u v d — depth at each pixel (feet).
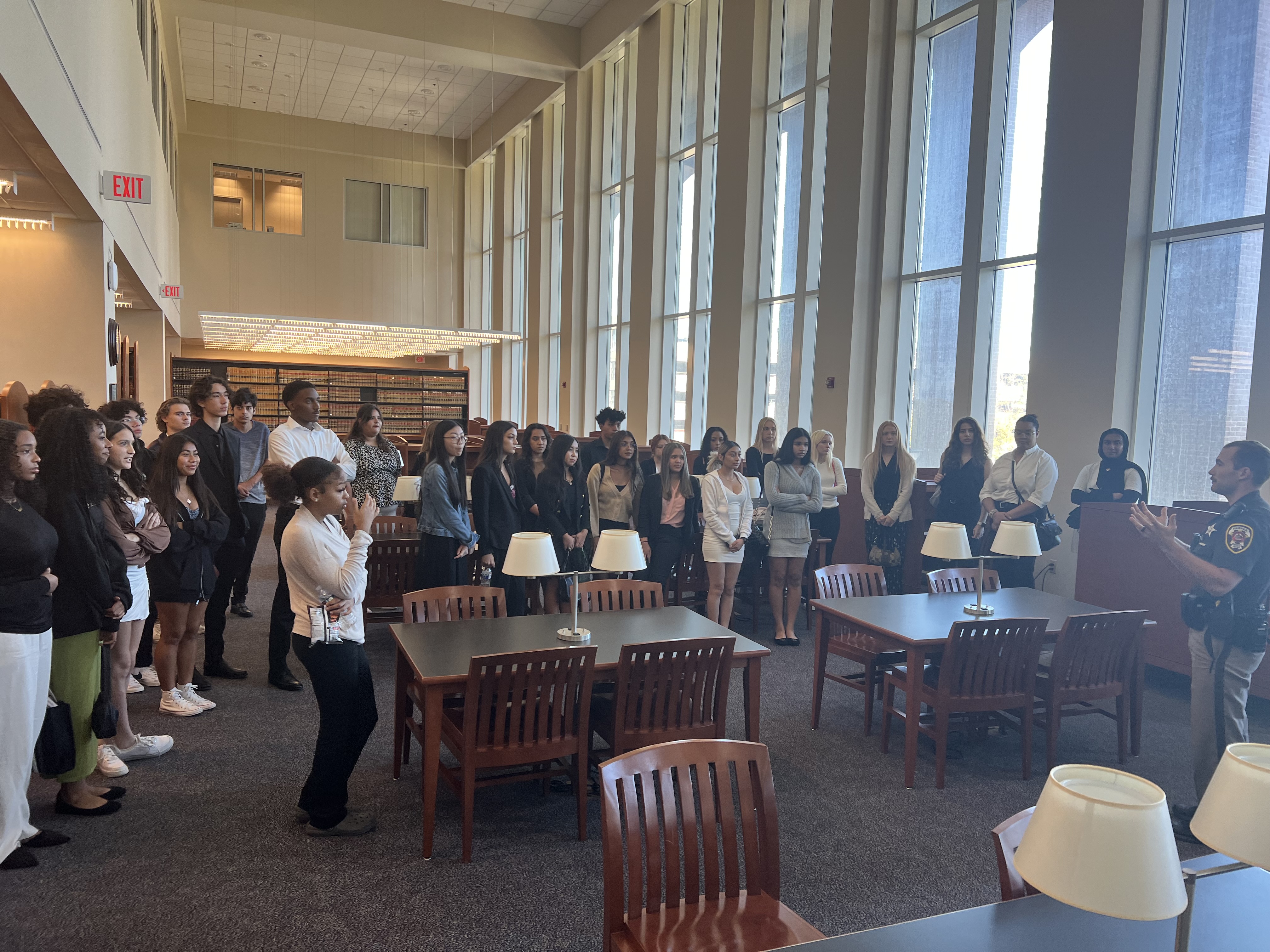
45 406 11.90
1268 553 10.28
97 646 10.48
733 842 6.75
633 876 6.35
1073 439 21.72
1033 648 12.76
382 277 66.08
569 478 18.85
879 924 8.95
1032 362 22.82
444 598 13.26
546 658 9.94
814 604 14.83
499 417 63.87
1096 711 13.64
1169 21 20.04
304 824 10.71
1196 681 10.98
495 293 63.46
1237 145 19.12
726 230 35.47
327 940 8.33
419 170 66.85
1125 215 20.47
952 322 26.61
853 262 28.43
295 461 15.88
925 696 12.59
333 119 63.10
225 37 48.03
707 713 11.05
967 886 9.73
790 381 32.73
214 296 61.31
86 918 8.56
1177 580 17.24
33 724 9.21
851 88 28.48
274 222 63.05
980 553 20.17
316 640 9.82
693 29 39.40
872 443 28.68
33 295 20.52
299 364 60.59
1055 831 3.84
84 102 17.69
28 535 8.79
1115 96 20.66
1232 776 4.22
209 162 60.75
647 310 41.22
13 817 9.18
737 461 19.43
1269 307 17.63
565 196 49.26
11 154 15.14
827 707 16.02
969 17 25.67
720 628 12.55
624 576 19.86
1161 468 20.68
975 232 24.89
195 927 8.47
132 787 11.66
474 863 9.92
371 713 10.50
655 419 41.29
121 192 20.22
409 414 51.85
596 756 12.17
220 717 14.37
